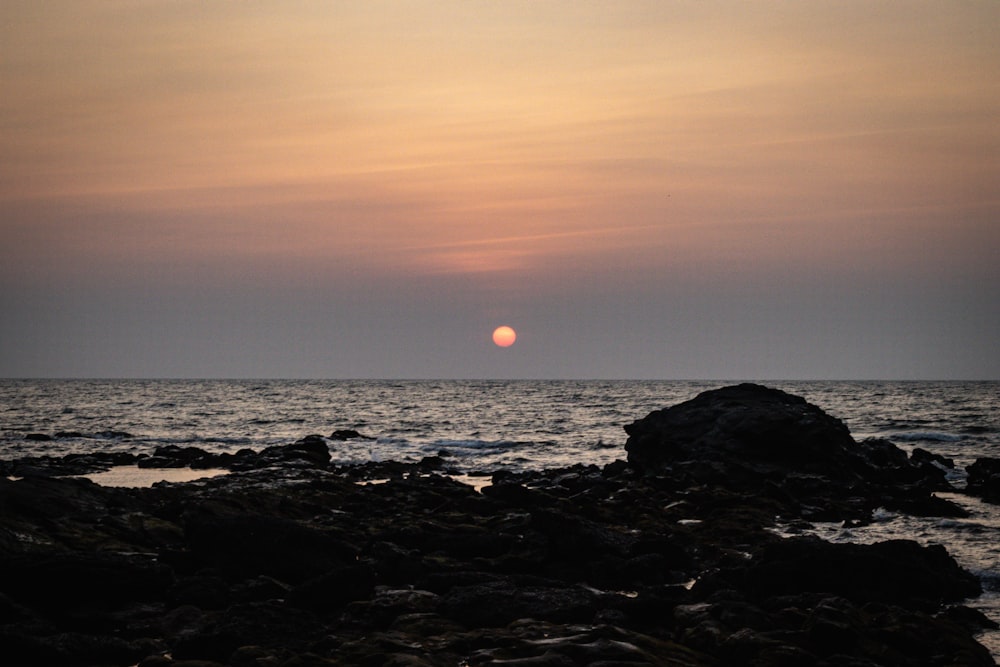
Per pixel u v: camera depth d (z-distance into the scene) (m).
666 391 187.62
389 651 14.24
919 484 39.28
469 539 22.83
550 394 169.25
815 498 34.50
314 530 21.06
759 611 16.17
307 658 13.82
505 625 16.28
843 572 19.20
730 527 27.53
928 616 16.59
